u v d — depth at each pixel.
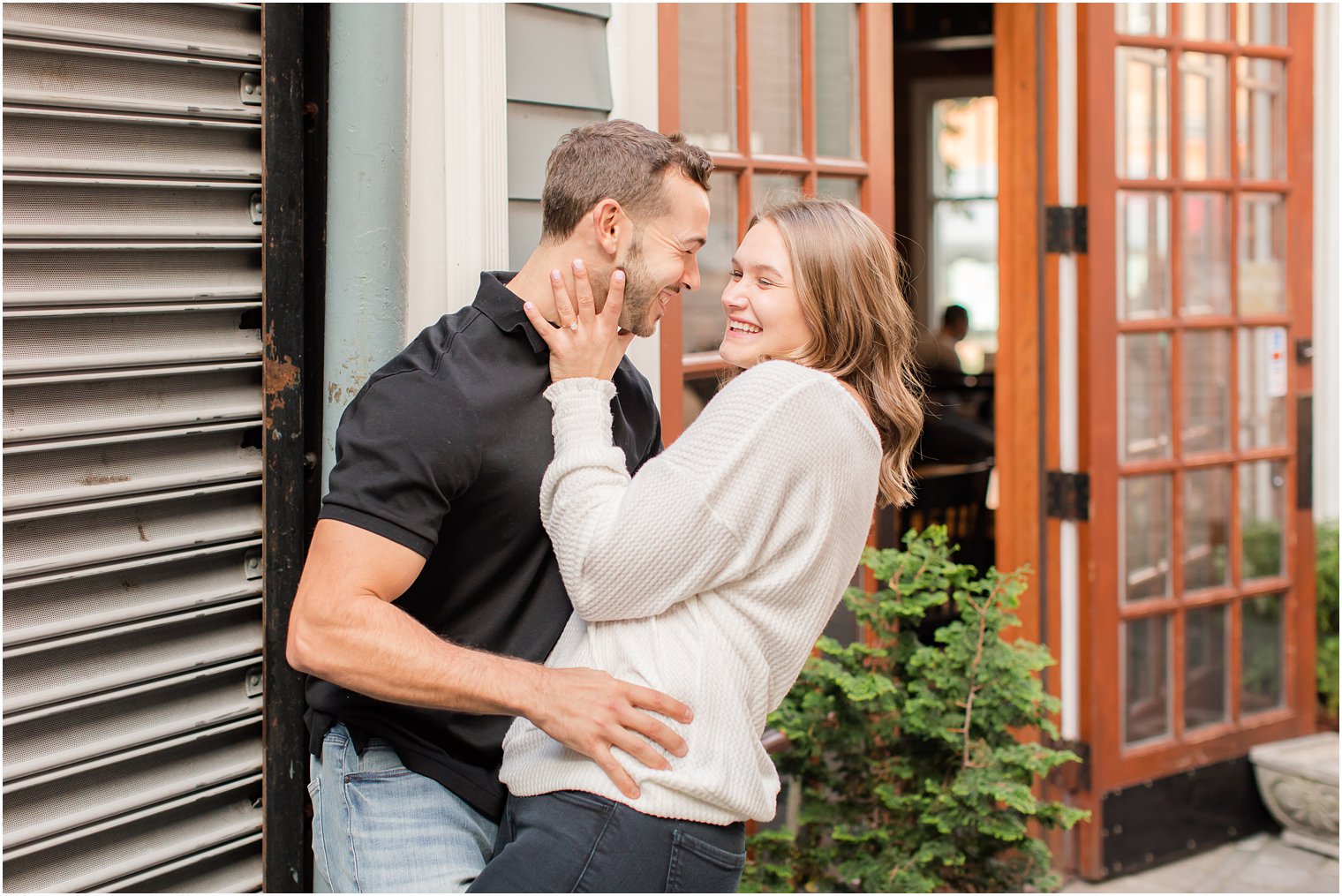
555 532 1.43
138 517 1.65
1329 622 4.25
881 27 2.97
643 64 2.39
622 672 1.43
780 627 1.46
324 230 1.83
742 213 2.72
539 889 1.39
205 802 1.75
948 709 2.61
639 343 2.46
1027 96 3.43
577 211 1.57
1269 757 3.66
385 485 1.41
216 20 1.69
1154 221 3.49
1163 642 3.57
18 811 1.54
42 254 1.54
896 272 1.61
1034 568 3.50
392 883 1.51
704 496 1.37
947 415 5.40
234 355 1.73
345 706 1.56
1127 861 3.45
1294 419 3.83
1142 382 3.50
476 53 1.94
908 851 2.53
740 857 1.47
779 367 1.45
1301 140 3.78
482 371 1.51
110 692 1.61
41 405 1.54
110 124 1.59
